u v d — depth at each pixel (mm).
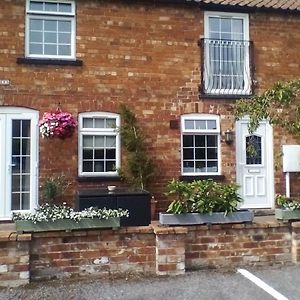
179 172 10367
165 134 10359
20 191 9594
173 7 10547
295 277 6082
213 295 5465
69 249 5961
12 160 9570
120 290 5594
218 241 6484
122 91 10180
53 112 9508
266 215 9992
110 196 6910
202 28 10719
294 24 11289
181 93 10492
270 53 11062
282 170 10906
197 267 6398
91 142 10031
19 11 9719
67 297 5375
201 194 6613
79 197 6863
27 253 5754
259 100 7953
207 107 10594
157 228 6227
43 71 9766
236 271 6320
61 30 10031
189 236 6402
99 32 10117
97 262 6031
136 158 9828
